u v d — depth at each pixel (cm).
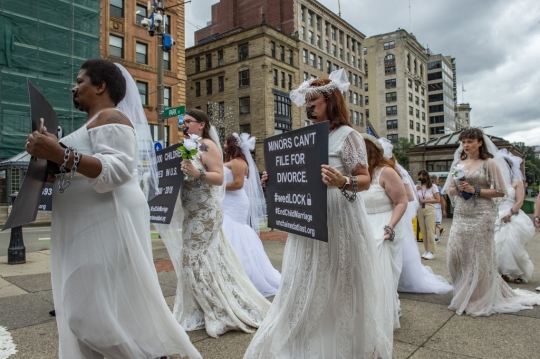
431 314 386
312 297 233
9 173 2044
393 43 7700
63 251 196
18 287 483
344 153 234
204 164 342
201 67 4225
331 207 237
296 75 4197
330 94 248
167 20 2894
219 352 289
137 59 2748
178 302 352
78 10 2412
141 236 215
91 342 190
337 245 235
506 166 545
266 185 276
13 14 2175
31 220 179
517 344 304
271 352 237
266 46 3819
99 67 210
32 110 176
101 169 182
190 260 338
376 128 7806
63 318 199
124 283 202
